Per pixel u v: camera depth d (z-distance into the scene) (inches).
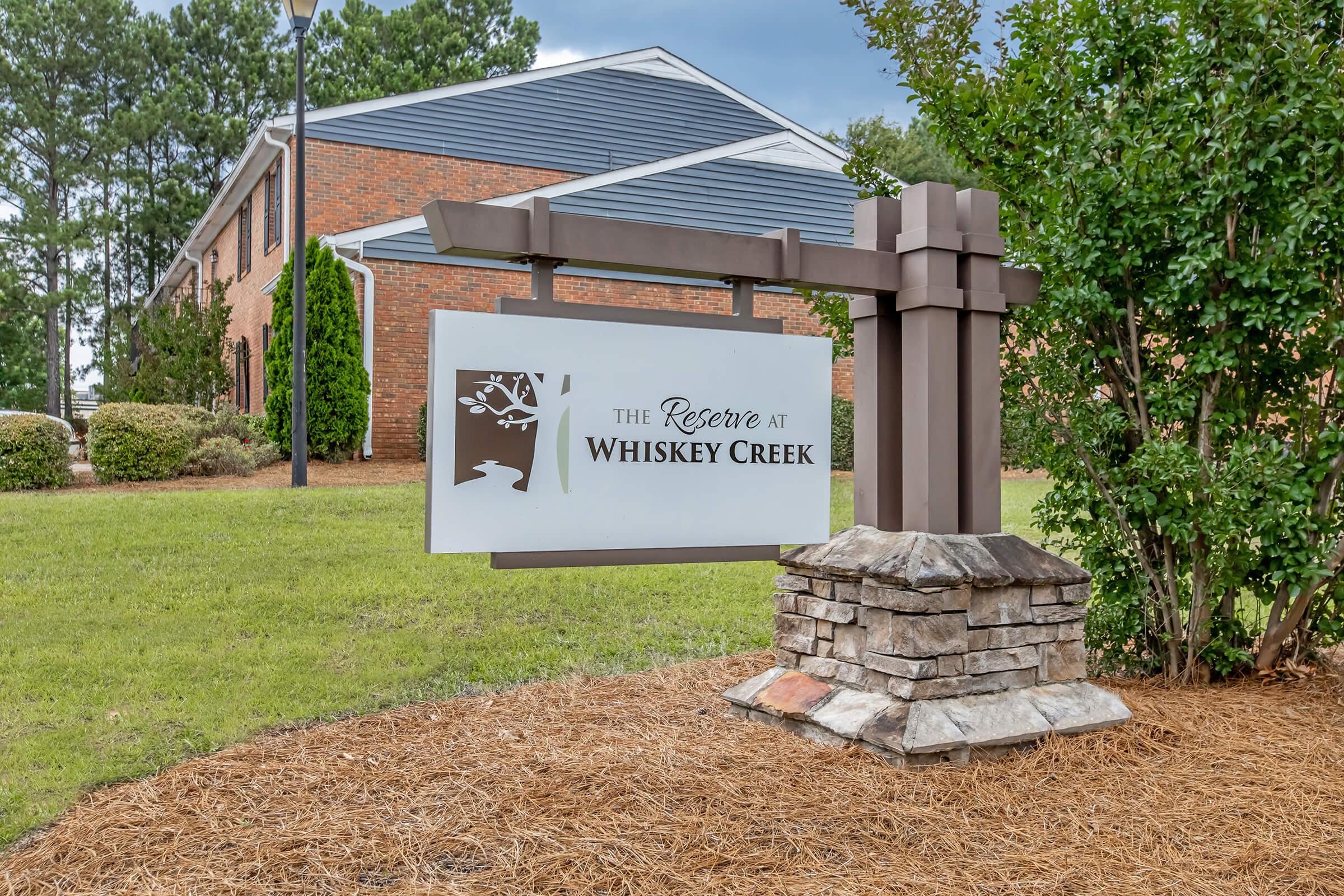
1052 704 155.6
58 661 198.5
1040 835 122.3
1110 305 181.5
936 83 199.3
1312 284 166.2
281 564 281.1
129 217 1457.9
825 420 167.5
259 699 180.2
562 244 142.8
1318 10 170.9
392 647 214.7
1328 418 185.8
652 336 153.9
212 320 713.6
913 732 141.4
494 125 704.4
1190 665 187.0
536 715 170.2
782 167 637.3
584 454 148.7
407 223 569.0
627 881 108.5
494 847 116.5
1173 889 109.1
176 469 462.0
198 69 1565.0
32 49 1363.2
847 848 117.4
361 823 123.3
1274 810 130.0
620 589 269.9
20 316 1353.3
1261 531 174.6
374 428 561.3
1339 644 196.1
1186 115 175.3
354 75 1471.5
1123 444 195.3
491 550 142.4
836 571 156.8
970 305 160.1
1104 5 187.8
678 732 159.3
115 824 125.3
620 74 742.5
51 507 346.6
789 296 629.6
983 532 161.3
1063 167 184.9
